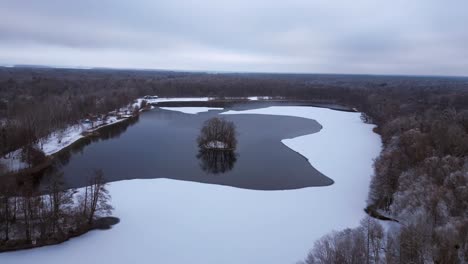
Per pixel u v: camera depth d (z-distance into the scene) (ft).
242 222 194.08
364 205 221.66
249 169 296.10
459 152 265.34
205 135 357.20
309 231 184.55
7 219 165.89
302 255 161.38
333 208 215.92
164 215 200.75
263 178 274.36
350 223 194.29
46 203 191.62
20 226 171.22
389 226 179.32
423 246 125.80
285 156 336.90
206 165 304.50
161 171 285.84
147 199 223.51
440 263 120.57
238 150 355.56
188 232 181.78
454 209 159.22
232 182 263.90
